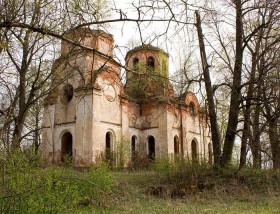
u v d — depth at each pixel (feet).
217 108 57.00
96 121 78.74
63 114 83.97
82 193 35.47
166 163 55.01
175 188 45.80
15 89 34.58
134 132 95.09
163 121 94.32
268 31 54.60
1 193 19.88
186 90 35.65
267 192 42.88
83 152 77.25
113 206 36.70
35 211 19.86
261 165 54.60
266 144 53.47
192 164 53.21
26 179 21.02
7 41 18.15
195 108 107.86
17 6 16.44
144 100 97.09
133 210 34.88
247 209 34.22
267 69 51.65
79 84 79.25
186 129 103.14
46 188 20.66
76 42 14.02
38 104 67.51
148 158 90.58
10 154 21.84
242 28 54.54
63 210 21.38
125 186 48.21
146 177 57.47
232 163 56.75
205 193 43.88
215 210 33.81
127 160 84.43
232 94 54.03
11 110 27.25
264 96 51.11
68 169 40.19
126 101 91.09
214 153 55.47
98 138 78.64
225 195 42.34
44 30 13.56
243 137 50.65
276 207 34.86
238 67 54.60
